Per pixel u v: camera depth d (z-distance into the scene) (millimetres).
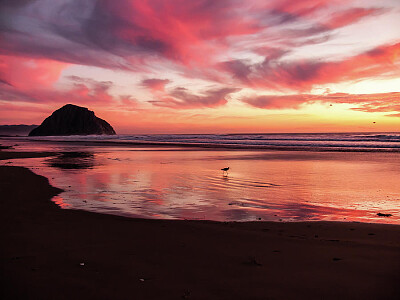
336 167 26719
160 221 9867
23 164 28984
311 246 7062
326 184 18125
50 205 11844
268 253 6500
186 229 8703
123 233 8133
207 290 4691
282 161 32312
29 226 8688
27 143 89750
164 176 21328
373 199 14117
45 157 37438
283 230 8844
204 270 5504
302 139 94250
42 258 6070
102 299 4398
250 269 5555
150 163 30469
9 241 7211
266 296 4492
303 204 13133
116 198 14055
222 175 21859
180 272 5406
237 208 12406
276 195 15055
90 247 6832
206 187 17141
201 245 7094
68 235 7816
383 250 6734
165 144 76562
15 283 4895
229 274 5320
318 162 31125
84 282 4953
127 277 5168
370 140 77938
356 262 5910
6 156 38406
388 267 5625
